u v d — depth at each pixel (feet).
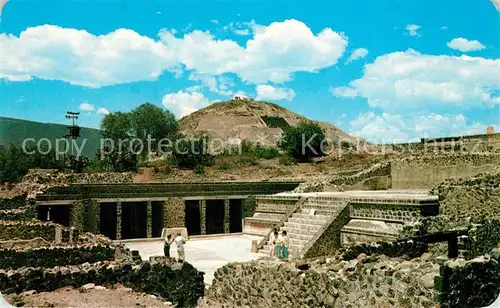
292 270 51.11
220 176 306.96
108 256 80.53
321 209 120.26
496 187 93.25
